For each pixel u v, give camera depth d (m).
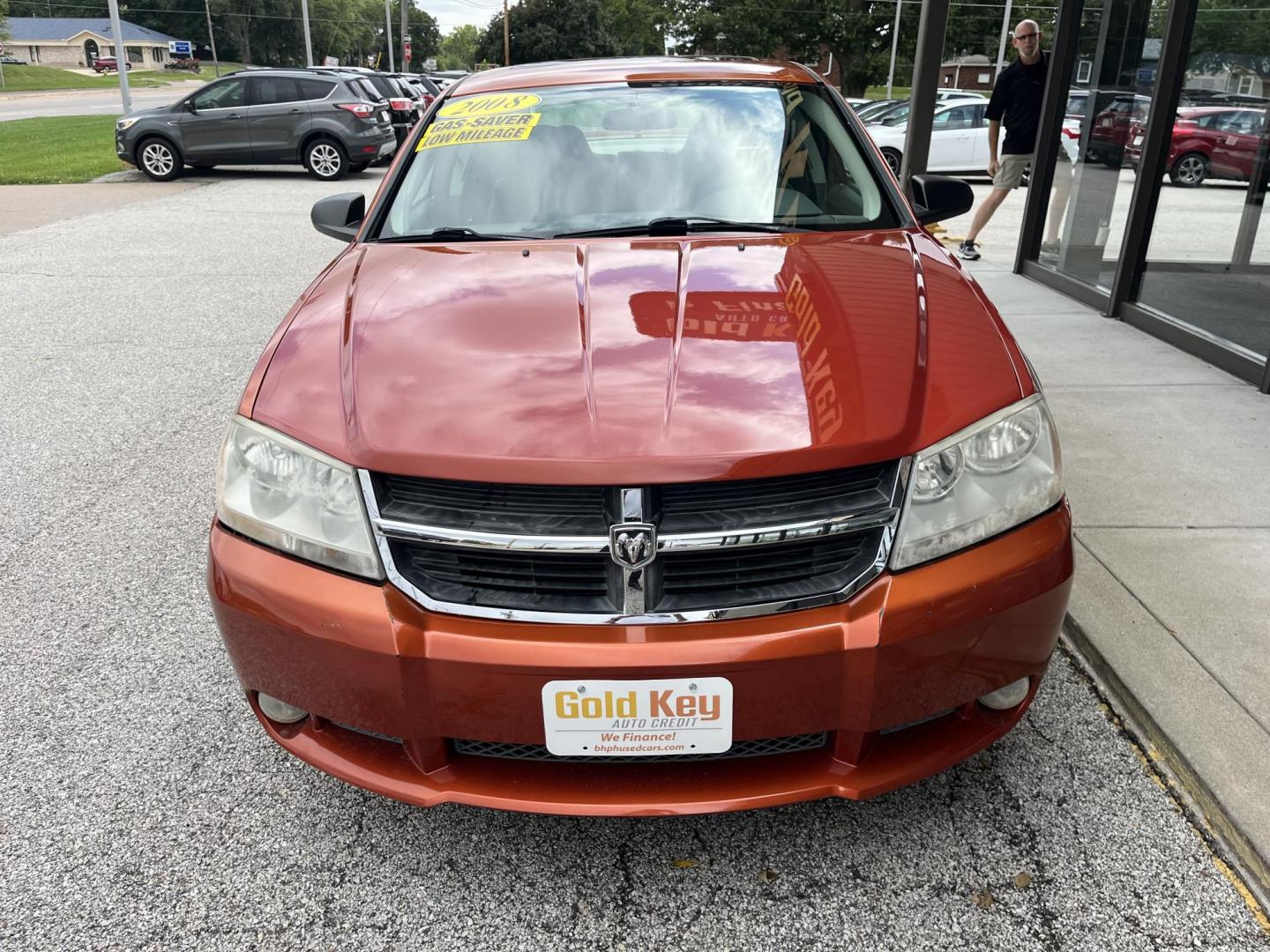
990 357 1.93
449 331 1.98
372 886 1.90
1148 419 4.09
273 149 14.94
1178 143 5.33
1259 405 4.24
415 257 2.45
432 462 1.66
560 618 1.64
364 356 1.92
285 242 9.41
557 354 1.87
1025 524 1.81
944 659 1.71
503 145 2.88
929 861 1.93
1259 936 1.74
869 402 1.74
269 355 2.03
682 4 50.22
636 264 2.27
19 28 111.25
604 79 3.13
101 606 2.96
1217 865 1.90
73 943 1.78
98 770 2.25
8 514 3.61
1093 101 6.32
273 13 110.12
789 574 1.67
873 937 1.76
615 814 1.71
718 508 1.65
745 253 2.34
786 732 1.69
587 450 1.62
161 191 13.39
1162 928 1.76
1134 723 2.31
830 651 1.64
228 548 1.84
